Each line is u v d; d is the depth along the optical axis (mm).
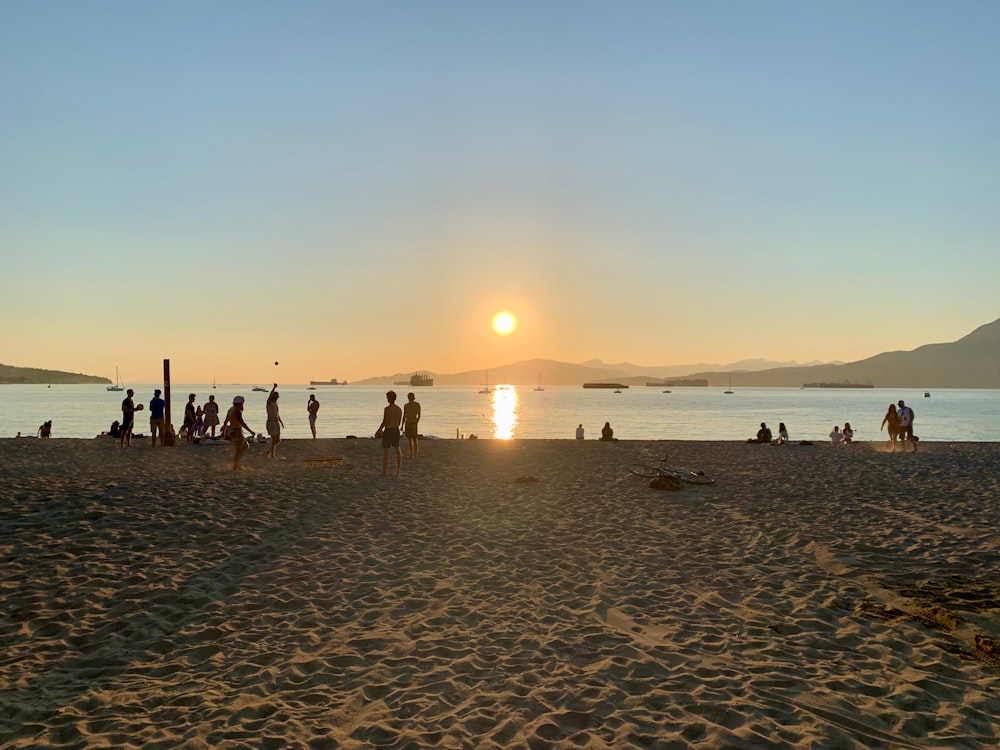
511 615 6902
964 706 4895
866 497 14500
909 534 10805
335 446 25641
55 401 139500
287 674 5418
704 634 6395
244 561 8758
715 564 9000
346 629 6465
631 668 5547
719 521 11867
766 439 30391
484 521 11703
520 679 5328
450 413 100750
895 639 6238
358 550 9500
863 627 6566
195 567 8414
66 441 26297
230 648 5973
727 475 18312
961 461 21922
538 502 13703
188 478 15625
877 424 70562
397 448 17406
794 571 8688
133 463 18688
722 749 4227
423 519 11781
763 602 7391
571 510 12836
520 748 4242
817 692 5094
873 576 8383
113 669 5500
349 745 4281
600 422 74312
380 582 7996
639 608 7164
